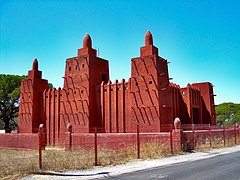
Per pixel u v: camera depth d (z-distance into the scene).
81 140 25.16
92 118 29.00
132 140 21.69
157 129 24.09
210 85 35.16
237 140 28.41
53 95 33.31
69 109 30.73
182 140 19.52
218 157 16.62
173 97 30.16
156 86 24.77
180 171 11.36
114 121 27.62
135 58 26.58
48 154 19.73
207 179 9.35
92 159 14.92
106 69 32.25
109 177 10.81
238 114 59.00
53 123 32.59
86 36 31.00
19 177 10.96
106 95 28.80
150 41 26.23
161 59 26.30
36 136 28.67
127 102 27.02
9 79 44.84
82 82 29.94
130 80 26.77
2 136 33.16
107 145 23.33
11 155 21.36
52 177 10.96
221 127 30.81
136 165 13.87
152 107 24.70
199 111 33.44
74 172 12.07
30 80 35.69
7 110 45.03
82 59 30.50
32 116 34.31
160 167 13.06
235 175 10.00
